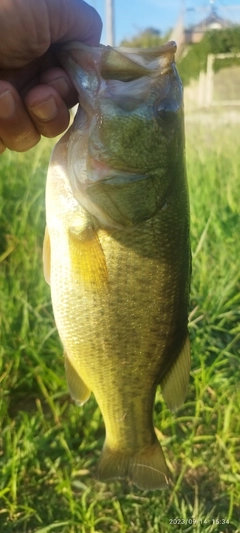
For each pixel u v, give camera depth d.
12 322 0.45
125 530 0.33
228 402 0.41
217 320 0.48
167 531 0.32
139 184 0.22
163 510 0.34
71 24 0.22
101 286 0.24
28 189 0.66
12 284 0.50
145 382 0.26
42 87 0.21
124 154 0.22
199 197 0.63
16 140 0.23
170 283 0.24
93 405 0.40
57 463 0.36
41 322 0.46
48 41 0.21
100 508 0.34
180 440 0.38
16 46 0.21
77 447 0.38
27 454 0.36
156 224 0.23
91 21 0.23
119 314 0.24
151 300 0.24
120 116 0.22
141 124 0.22
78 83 0.22
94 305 0.24
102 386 0.26
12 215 0.64
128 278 0.24
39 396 0.42
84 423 0.39
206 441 0.38
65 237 0.24
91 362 0.25
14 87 0.22
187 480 0.36
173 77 0.22
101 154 0.22
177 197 0.23
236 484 0.35
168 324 0.25
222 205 0.62
